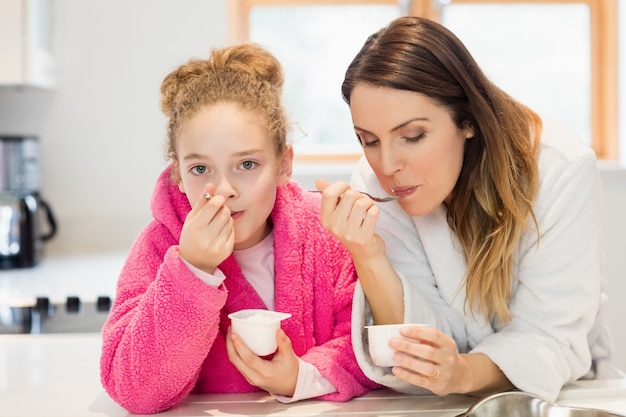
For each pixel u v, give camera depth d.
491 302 1.23
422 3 3.21
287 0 3.23
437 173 1.11
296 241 1.22
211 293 1.01
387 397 1.16
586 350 1.21
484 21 3.28
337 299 1.25
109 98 2.96
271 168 1.12
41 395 1.14
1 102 2.94
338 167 3.03
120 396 1.05
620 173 2.94
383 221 1.30
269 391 1.11
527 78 3.31
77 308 1.97
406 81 1.05
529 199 1.20
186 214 1.19
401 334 1.04
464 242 1.25
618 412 1.04
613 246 2.96
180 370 1.04
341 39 3.26
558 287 1.20
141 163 2.98
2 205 2.56
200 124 1.06
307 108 3.28
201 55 2.97
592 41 3.29
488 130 1.15
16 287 2.23
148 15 2.96
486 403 0.98
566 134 1.28
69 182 2.97
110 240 2.98
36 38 2.73
